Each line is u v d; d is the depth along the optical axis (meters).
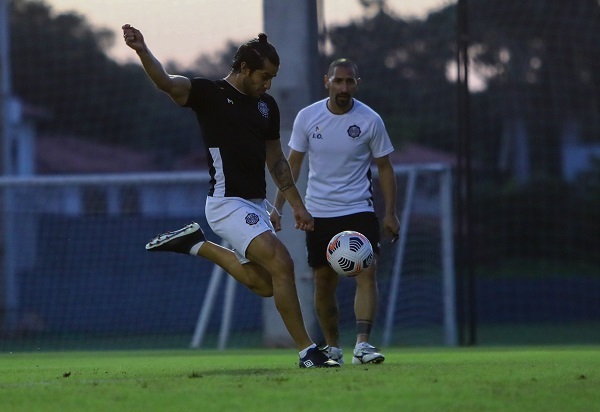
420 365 21.41
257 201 20.00
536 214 100.69
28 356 35.84
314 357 19.88
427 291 54.59
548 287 85.62
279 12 39.31
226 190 19.66
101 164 117.31
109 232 66.00
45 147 117.81
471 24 86.56
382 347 41.41
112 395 14.88
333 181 23.66
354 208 23.53
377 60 80.38
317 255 23.67
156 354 36.47
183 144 116.75
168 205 83.75
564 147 106.94
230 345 52.53
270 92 39.66
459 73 42.41
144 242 66.19
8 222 63.72
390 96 85.94
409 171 49.72
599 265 95.94
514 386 15.55
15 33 86.62
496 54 93.19
